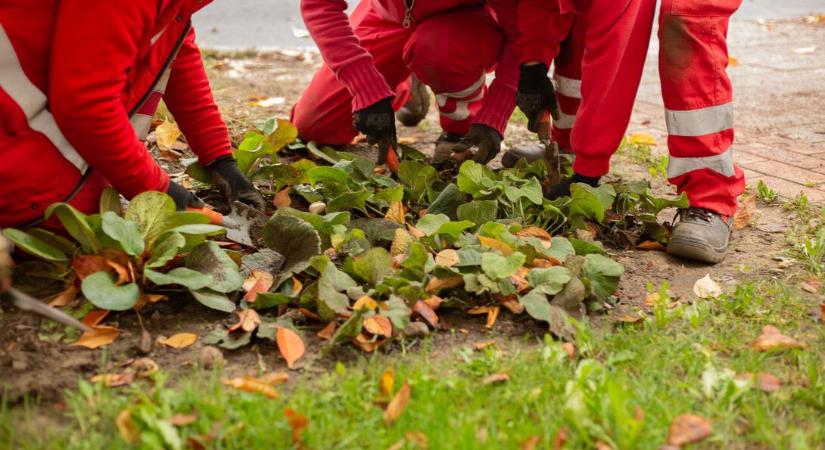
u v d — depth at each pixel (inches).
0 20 84.6
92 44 85.5
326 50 125.6
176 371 82.4
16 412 73.9
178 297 95.7
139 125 101.0
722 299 101.9
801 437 73.7
